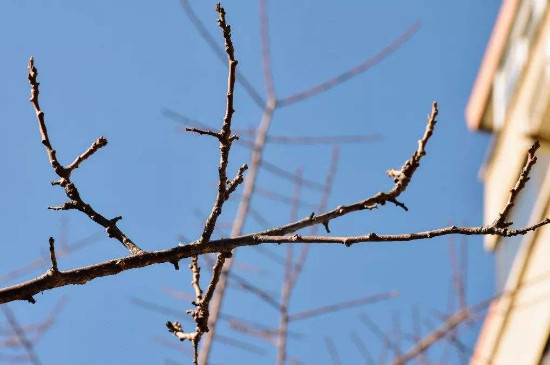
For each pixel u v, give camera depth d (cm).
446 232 527
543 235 1731
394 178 586
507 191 1997
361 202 568
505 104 2122
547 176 1750
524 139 1795
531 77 1898
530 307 1723
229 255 545
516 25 2088
